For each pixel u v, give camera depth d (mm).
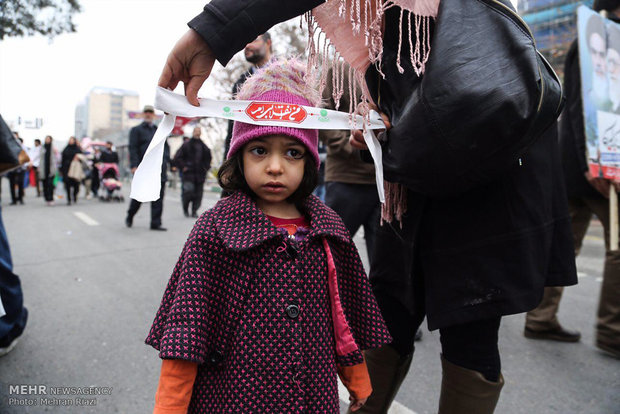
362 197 2449
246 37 1016
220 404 1030
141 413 1954
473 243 1210
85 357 2473
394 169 1127
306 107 1118
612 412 1965
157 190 1033
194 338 981
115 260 4773
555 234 1282
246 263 1060
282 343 1031
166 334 982
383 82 1203
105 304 3344
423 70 1077
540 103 976
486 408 1269
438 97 1005
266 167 1099
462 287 1219
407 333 1484
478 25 1044
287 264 1075
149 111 6891
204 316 1018
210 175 19438
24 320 2609
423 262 1321
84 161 13438
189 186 8469
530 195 1187
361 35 1145
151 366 2383
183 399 1006
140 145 6879
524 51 991
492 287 1177
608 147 2191
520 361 2465
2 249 2471
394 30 1153
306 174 1172
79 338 2719
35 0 10195
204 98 1064
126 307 3283
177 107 1045
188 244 1080
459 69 1001
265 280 1055
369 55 1114
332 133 2383
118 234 6438
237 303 1045
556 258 1281
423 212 1310
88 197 14469
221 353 1041
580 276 4457
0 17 9930
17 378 2229
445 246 1255
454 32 1040
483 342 1269
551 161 1286
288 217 1201
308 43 1120
